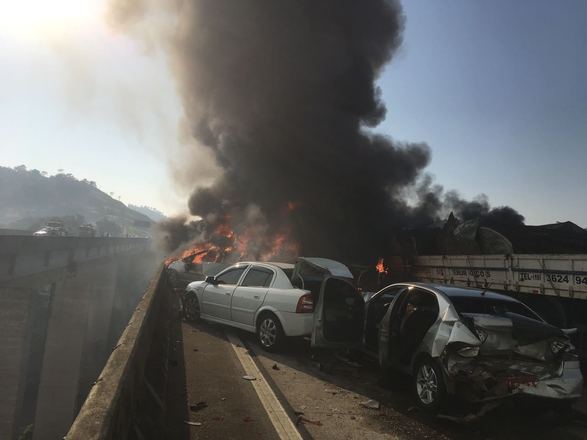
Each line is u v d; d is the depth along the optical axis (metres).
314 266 7.46
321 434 4.43
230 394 5.43
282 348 7.57
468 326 4.98
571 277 7.54
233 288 8.68
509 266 8.99
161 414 4.32
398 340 5.90
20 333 17.59
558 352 4.92
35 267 19.33
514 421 5.09
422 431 4.66
